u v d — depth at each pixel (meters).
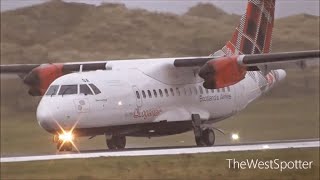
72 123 96.00
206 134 110.62
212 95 113.38
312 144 102.31
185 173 72.44
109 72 103.38
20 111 148.38
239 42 115.81
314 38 152.38
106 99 99.00
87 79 99.38
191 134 126.12
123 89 101.56
